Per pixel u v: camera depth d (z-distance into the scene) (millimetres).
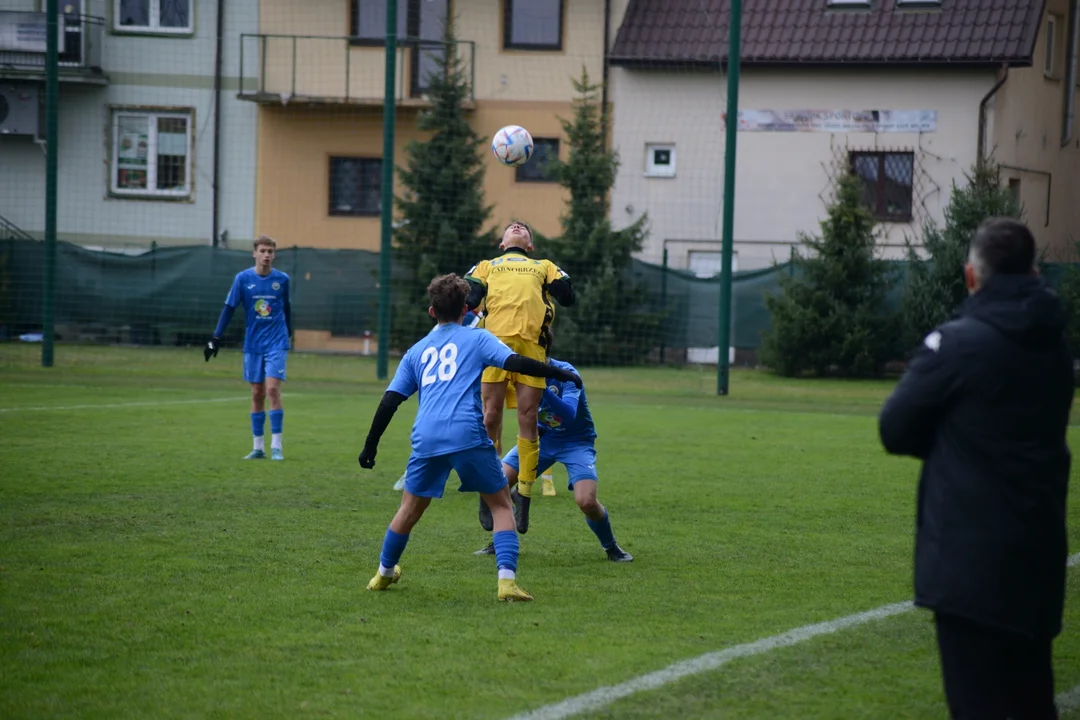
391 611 18156
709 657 15875
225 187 87188
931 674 15305
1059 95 89000
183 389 56438
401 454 36250
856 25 81688
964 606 10945
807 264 73125
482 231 85375
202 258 77438
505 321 26250
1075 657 16594
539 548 23500
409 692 14273
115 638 16516
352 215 86938
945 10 80812
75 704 13773
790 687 14695
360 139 86375
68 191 87438
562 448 22469
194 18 86062
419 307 77000
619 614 18188
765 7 83750
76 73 84312
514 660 15641
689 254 84500
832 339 71750
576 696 14172
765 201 83500
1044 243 88438
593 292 74250
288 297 35125
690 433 43594
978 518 11000
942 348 11312
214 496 28250
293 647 16172
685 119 83688
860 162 82500
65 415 44625
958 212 71125
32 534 23562
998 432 11078
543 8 84875
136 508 26500
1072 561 22953
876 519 26859
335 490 29516
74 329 76875
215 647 16141
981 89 79688
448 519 26328
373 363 73188
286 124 86438
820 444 40906
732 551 23250
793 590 19984
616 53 82938
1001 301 11297
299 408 49719
